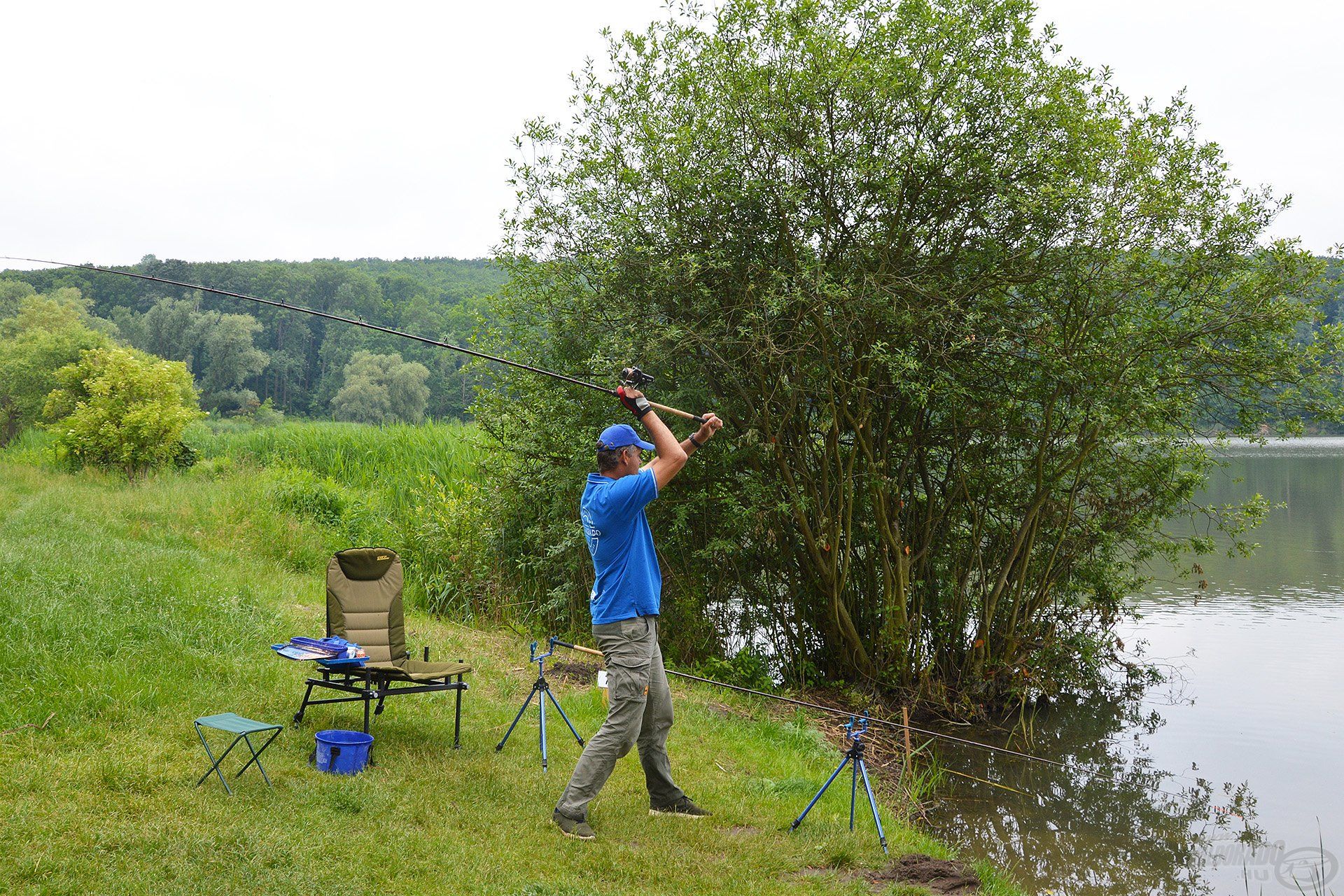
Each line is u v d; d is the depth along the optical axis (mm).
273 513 12555
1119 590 9711
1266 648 10898
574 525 9000
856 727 5312
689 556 9250
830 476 8547
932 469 9094
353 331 102062
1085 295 7879
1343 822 6488
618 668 4613
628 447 4781
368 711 5289
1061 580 9570
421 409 78938
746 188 7547
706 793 5449
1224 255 7910
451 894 3738
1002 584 8875
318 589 9688
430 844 4164
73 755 4602
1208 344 8234
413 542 11734
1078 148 7441
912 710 8711
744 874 4363
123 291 102375
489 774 5180
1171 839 6195
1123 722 8633
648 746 4930
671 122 8156
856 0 7484
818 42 7359
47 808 4027
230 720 4594
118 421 18172
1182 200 7719
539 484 9547
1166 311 8148
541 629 9703
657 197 8039
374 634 6078
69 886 3420
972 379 8164
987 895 4570
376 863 3926
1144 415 8203
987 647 9031
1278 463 35344
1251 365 8172
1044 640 9414
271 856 3816
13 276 100000
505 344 9273
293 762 4965
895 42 7625
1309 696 9266
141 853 3734
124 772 4453
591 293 8539
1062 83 7449
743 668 9023
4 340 46031
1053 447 8625
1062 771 7441
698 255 7879
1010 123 7512
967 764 7625
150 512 12461
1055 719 8789
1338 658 10484
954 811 6672
